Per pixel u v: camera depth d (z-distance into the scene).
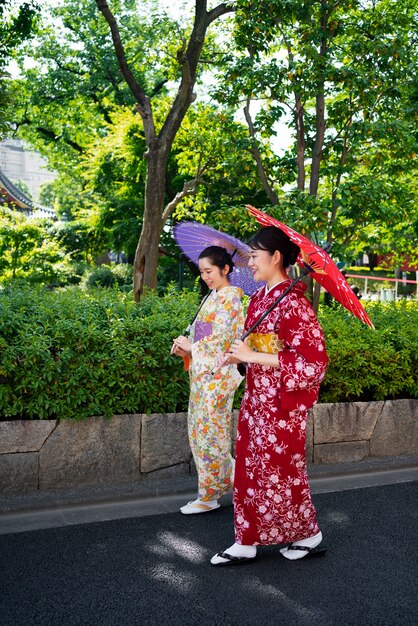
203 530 3.56
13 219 15.55
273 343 3.02
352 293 2.82
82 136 22.81
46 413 3.99
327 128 7.02
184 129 9.23
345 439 4.74
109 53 19.53
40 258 15.46
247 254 3.82
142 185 14.68
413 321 5.63
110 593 2.85
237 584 2.96
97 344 4.15
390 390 4.99
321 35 6.39
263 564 3.17
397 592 2.92
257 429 3.06
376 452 4.86
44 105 21.31
